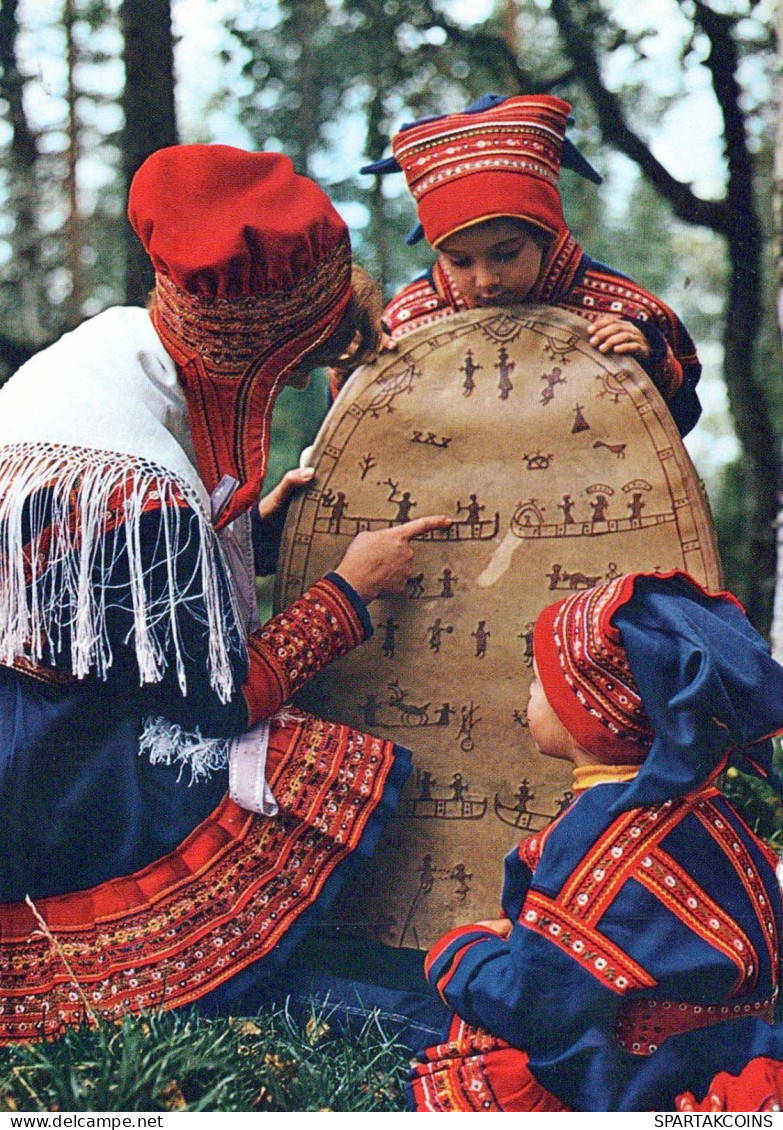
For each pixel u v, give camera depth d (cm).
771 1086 232
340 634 295
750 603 715
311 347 285
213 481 283
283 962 278
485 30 768
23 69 760
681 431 359
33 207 802
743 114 696
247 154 282
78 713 275
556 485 308
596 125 757
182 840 279
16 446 273
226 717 279
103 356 280
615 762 248
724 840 244
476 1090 242
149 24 524
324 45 745
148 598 270
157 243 274
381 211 776
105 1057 247
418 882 306
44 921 272
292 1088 257
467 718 307
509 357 313
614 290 338
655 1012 240
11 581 269
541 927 238
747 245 716
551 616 256
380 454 315
